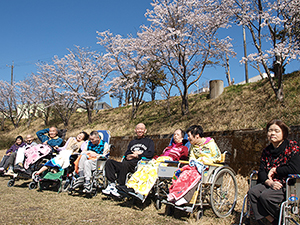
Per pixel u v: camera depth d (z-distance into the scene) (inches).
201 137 149.1
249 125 304.2
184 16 460.8
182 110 507.8
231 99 475.5
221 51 492.4
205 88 852.6
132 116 675.4
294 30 341.4
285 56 320.8
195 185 125.3
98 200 171.2
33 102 1030.4
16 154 227.3
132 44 545.6
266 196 99.0
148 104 752.3
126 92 903.1
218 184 136.9
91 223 120.2
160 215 136.3
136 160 177.9
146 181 147.3
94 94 838.5
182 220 128.5
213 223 121.3
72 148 230.1
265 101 372.2
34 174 209.3
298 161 99.8
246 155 222.8
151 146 187.5
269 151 111.5
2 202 158.9
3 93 1189.1
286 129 107.5
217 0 408.2
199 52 498.9
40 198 173.6
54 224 117.2
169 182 156.6
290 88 366.3
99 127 732.0
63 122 991.6
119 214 136.7
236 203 151.0
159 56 499.5
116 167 172.7
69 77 822.5
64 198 175.5
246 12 366.6
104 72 824.3
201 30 457.1
